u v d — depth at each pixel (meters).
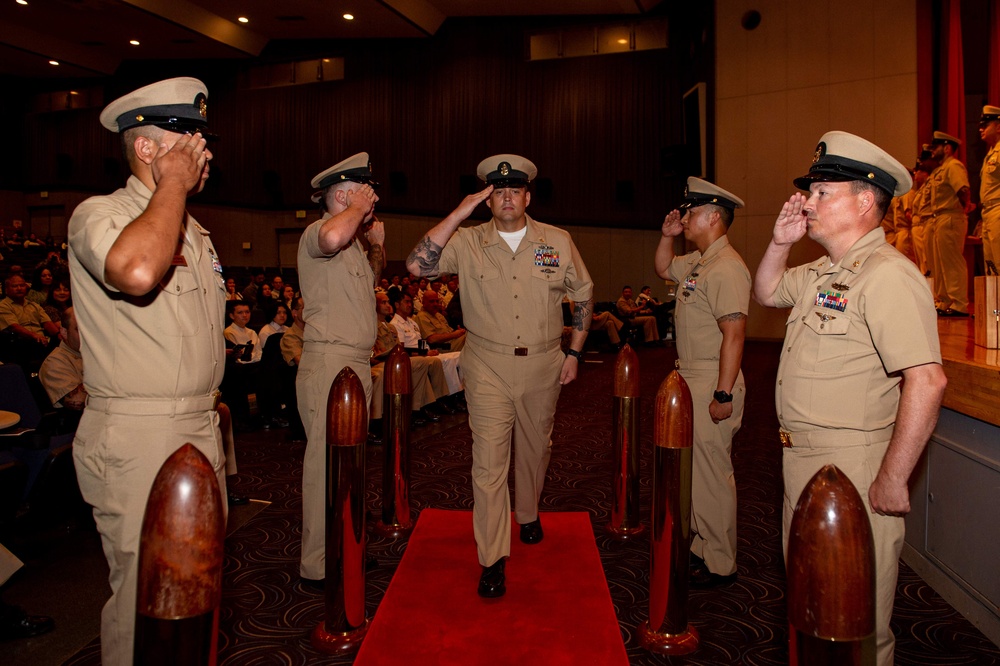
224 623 2.50
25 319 7.55
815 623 0.98
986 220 5.38
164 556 0.97
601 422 6.55
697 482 2.81
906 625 2.48
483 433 2.76
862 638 0.97
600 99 16.75
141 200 1.70
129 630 1.59
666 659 2.25
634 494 3.40
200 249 1.81
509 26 17.30
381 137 17.95
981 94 9.63
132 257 1.39
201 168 1.71
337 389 2.29
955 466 2.62
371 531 3.48
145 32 17.20
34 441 3.43
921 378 1.51
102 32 17.23
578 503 3.95
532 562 2.98
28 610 2.64
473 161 17.39
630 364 3.39
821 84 12.94
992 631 2.36
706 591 2.77
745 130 13.79
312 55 18.47
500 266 2.90
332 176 2.84
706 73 14.58
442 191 17.58
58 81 20.73
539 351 2.89
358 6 15.80
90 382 1.65
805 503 1.02
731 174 13.97
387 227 17.86
